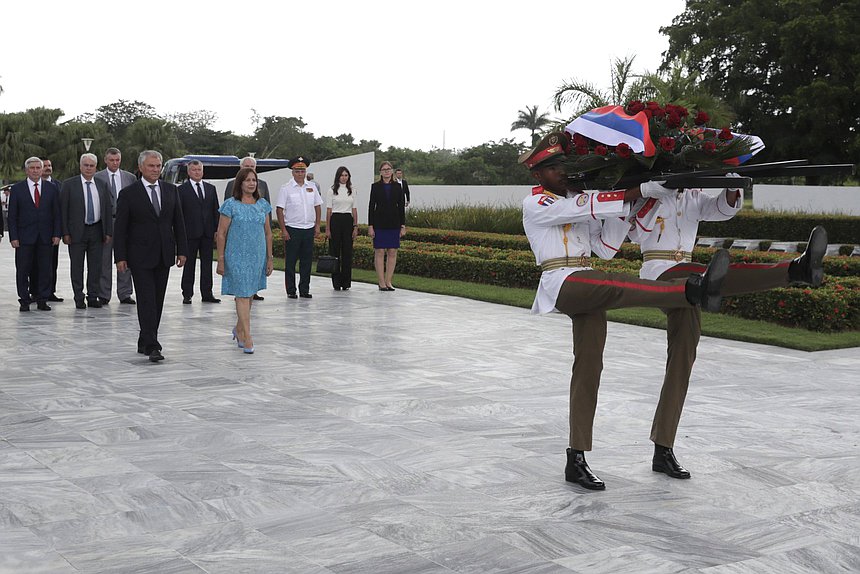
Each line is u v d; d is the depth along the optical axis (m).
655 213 5.55
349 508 4.88
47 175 13.22
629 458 5.89
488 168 67.25
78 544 4.34
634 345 10.19
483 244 22.06
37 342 10.20
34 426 6.56
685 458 5.89
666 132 5.21
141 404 7.27
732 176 4.79
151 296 9.17
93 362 9.05
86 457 5.80
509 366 9.02
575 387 5.34
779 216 27.73
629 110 5.23
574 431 5.33
